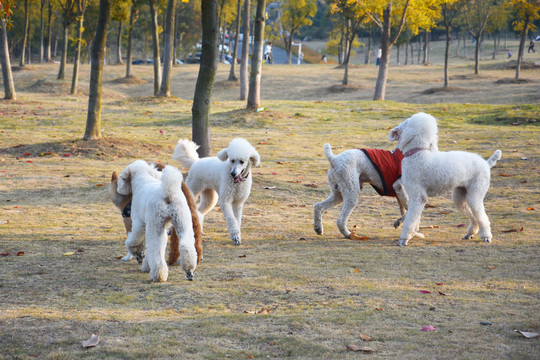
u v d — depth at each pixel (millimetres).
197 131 12195
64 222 8609
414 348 3775
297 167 14039
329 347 3834
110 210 9578
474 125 20344
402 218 8312
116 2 29359
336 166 7945
